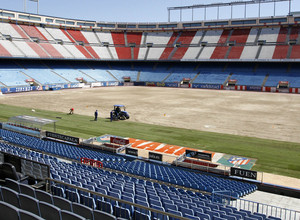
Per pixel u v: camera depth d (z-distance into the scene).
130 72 111.88
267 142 32.22
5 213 8.05
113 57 110.81
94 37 118.88
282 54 92.38
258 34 106.00
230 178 22.33
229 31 112.31
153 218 10.72
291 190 19.48
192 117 45.69
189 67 109.56
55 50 99.25
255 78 92.00
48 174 12.50
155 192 14.70
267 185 20.53
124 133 35.62
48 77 90.69
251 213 13.91
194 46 110.31
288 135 35.28
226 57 98.75
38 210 8.78
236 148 29.89
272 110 52.31
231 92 82.88
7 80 80.12
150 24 123.19
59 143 29.86
